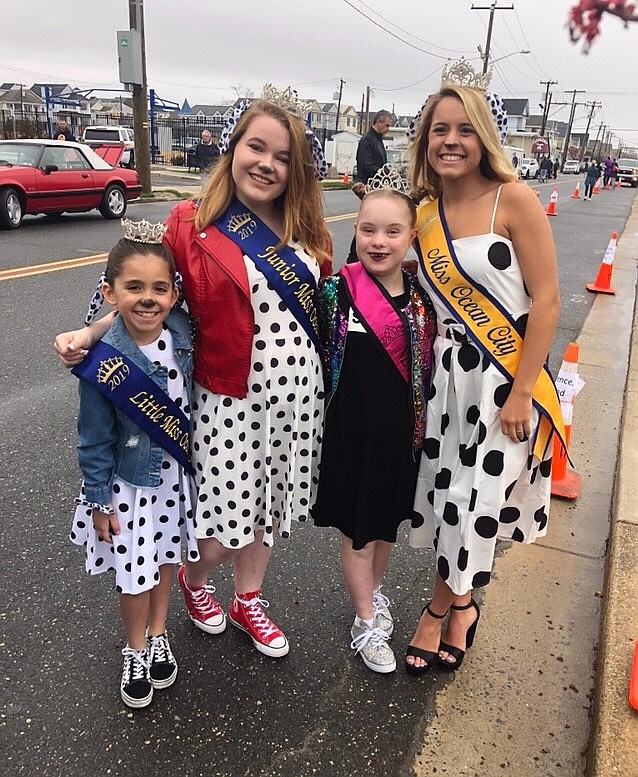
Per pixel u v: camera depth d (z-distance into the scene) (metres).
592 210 20.25
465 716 2.06
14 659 2.17
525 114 72.56
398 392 2.00
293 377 1.98
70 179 10.77
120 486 1.88
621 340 6.13
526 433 1.94
